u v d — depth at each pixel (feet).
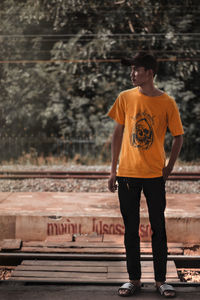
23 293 9.98
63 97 47.57
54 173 28.19
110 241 15.03
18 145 46.37
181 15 47.47
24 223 15.71
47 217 15.69
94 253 14.15
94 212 16.51
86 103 46.65
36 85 48.16
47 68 48.57
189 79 48.14
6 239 15.24
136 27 47.32
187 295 9.83
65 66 46.75
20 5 50.31
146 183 9.67
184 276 13.41
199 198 19.92
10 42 50.06
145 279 12.08
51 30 51.13
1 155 44.24
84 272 12.72
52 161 38.09
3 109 47.65
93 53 45.91
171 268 12.87
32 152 45.32
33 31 51.65
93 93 48.78
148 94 9.52
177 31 46.57
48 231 15.67
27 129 48.21
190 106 46.16
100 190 23.11
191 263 13.85
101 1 46.47
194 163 38.40
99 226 15.65
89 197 20.17
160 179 9.73
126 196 9.82
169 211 17.11
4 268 14.06
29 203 18.76
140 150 9.55
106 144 44.04
